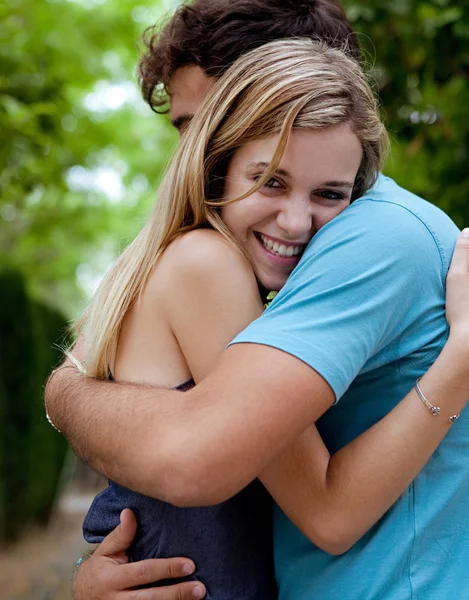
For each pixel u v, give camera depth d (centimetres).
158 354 199
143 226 227
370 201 190
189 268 192
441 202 427
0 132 669
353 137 188
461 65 420
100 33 891
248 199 192
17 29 716
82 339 233
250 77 190
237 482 159
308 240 195
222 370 167
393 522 185
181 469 159
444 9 409
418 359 185
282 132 181
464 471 188
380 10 415
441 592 183
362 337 170
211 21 244
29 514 1009
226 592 199
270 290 207
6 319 957
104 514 213
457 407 176
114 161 1223
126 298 203
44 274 1719
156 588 196
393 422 177
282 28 240
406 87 425
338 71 189
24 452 982
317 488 177
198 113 202
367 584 184
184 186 200
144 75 291
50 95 754
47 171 834
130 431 171
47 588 830
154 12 930
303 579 194
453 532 186
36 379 989
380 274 176
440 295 186
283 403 159
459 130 429
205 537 199
